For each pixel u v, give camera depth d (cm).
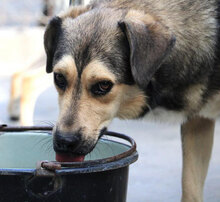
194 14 363
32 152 353
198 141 406
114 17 344
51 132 352
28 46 1062
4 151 354
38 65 677
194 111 381
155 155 575
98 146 345
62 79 335
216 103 381
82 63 325
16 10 1089
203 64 364
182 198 402
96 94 328
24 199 278
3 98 852
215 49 367
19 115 713
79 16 353
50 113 754
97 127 329
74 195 283
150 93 362
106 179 293
